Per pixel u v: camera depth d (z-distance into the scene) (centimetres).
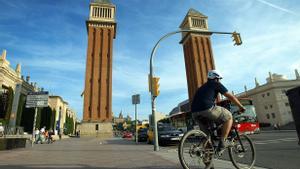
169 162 682
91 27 6850
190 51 8600
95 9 7044
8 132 2995
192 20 8731
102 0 7312
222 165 598
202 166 445
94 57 6556
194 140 446
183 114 2619
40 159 841
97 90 6259
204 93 454
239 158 488
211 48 8531
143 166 616
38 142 2583
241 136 498
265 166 621
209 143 453
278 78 7056
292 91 564
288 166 604
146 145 1744
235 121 496
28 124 4519
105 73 6444
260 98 6806
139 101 2519
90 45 6688
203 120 457
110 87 6319
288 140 1409
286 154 830
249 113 2394
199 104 448
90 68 6462
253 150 504
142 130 2552
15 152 1181
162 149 1310
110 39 6831
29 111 4600
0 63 4262
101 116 6016
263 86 6681
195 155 439
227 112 454
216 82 462
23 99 4269
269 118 6488
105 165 655
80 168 603
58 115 7075
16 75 4850
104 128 5903
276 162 675
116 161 748
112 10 7144
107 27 6931
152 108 1287
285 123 6059
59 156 955
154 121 1259
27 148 1525
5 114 3600
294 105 561
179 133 1852
